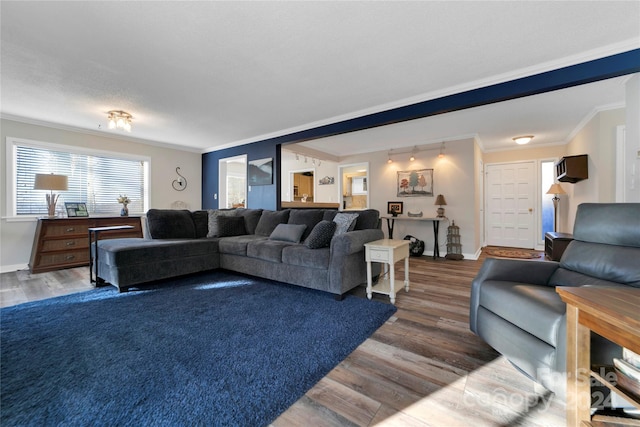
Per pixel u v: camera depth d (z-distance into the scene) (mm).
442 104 3074
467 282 3336
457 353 1708
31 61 2395
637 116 2461
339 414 1206
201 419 1163
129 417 1172
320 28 1978
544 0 1724
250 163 5297
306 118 4031
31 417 1172
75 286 3172
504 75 2668
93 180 4746
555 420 1171
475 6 1771
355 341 1847
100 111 3684
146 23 1901
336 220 3270
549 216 5711
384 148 5984
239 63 2457
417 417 1190
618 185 3373
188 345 1789
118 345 1790
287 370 1518
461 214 5047
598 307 919
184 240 3547
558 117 3939
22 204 4031
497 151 6133
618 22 1926
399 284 2902
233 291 2941
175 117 3947
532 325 1330
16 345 1790
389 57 2375
